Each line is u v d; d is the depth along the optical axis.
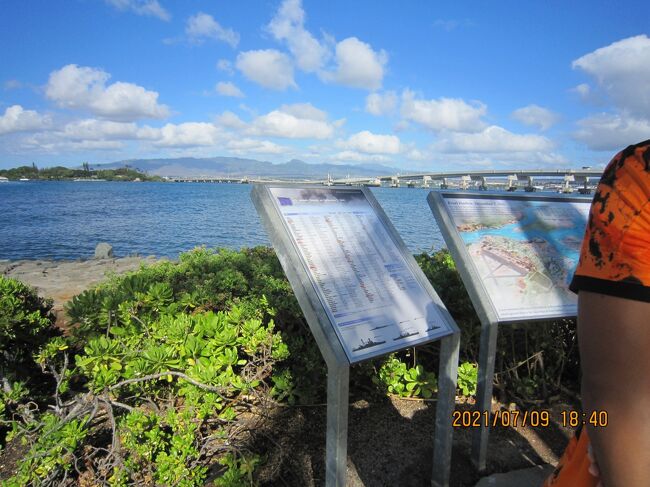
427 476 2.58
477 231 2.70
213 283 3.96
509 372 3.61
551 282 2.67
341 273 2.09
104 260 12.69
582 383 0.95
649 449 0.85
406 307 2.20
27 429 2.57
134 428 2.29
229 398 2.93
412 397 3.44
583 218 3.11
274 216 2.05
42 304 3.95
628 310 0.85
